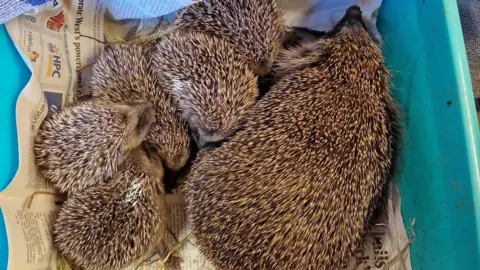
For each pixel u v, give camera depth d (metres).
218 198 0.46
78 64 0.52
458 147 0.44
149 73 0.50
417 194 0.50
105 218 0.47
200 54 0.48
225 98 0.48
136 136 0.49
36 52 0.48
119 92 0.50
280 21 0.51
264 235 0.45
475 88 0.55
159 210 0.49
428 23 0.48
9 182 0.45
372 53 0.48
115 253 0.47
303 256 0.45
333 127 0.45
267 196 0.45
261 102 0.48
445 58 0.46
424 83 0.49
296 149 0.45
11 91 0.46
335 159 0.45
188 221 0.49
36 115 0.47
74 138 0.47
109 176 0.48
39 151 0.48
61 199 0.50
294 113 0.46
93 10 0.52
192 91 0.48
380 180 0.47
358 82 0.46
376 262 0.50
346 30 0.49
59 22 0.50
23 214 0.45
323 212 0.45
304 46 0.51
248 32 0.49
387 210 0.50
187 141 0.50
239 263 0.45
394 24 0.54
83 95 0.52
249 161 0.46
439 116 0.47
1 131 0.45
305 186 0.45
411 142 0.51
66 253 0.47
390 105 0.49
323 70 0.48
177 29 0.51
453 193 0.45
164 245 0.52
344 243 0.46
